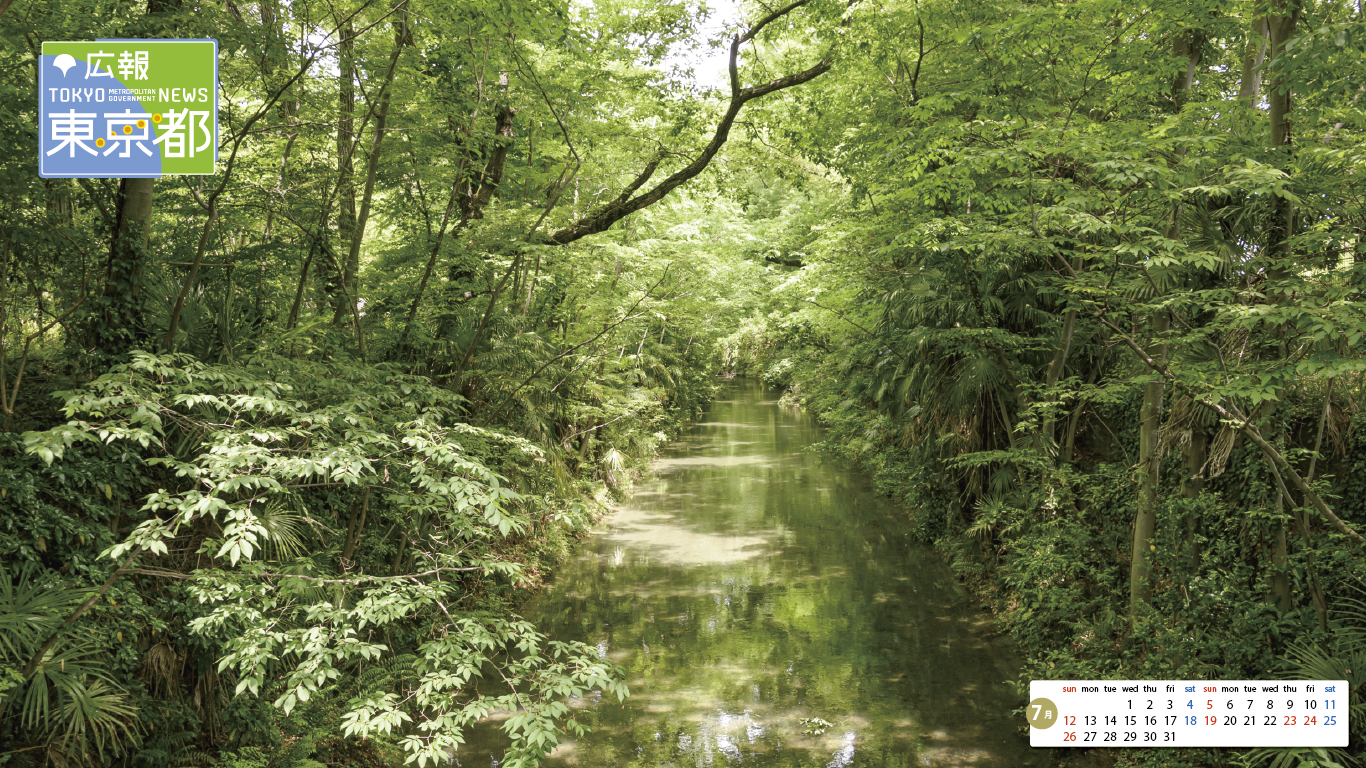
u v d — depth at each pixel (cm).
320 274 804
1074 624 722
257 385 461
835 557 1198
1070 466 810
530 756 382
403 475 600
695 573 1123
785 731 664
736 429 2698
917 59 954
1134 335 612
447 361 898
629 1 1044
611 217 1046
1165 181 498
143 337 561
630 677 779
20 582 417
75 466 471
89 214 715
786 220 2631
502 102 877
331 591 580
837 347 1711
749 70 1171
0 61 548
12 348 645
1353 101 560
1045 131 575
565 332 1265
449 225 1006
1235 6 660
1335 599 552
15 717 417
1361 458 601
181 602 504
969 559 1074
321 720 601
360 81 735
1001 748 629
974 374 902
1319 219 542
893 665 800
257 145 777
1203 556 631
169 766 493
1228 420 518
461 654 430
